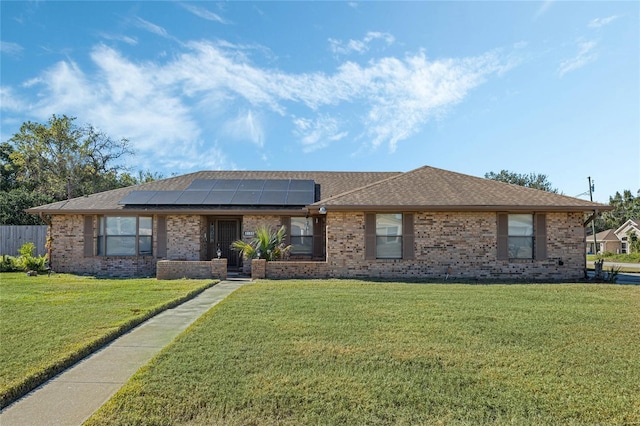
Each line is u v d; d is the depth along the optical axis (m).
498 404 4.11
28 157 33.59
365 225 14.64
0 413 4.04
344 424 3.75
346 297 9.80
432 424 3.75
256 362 5.20
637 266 26.48
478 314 7.93
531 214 14.64
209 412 3.95
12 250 20.31
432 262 14.57
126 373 5.09
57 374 5.05
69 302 9.18
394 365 5.13
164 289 11.23
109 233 16.45
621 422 3.80
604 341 6.20
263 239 15.10
